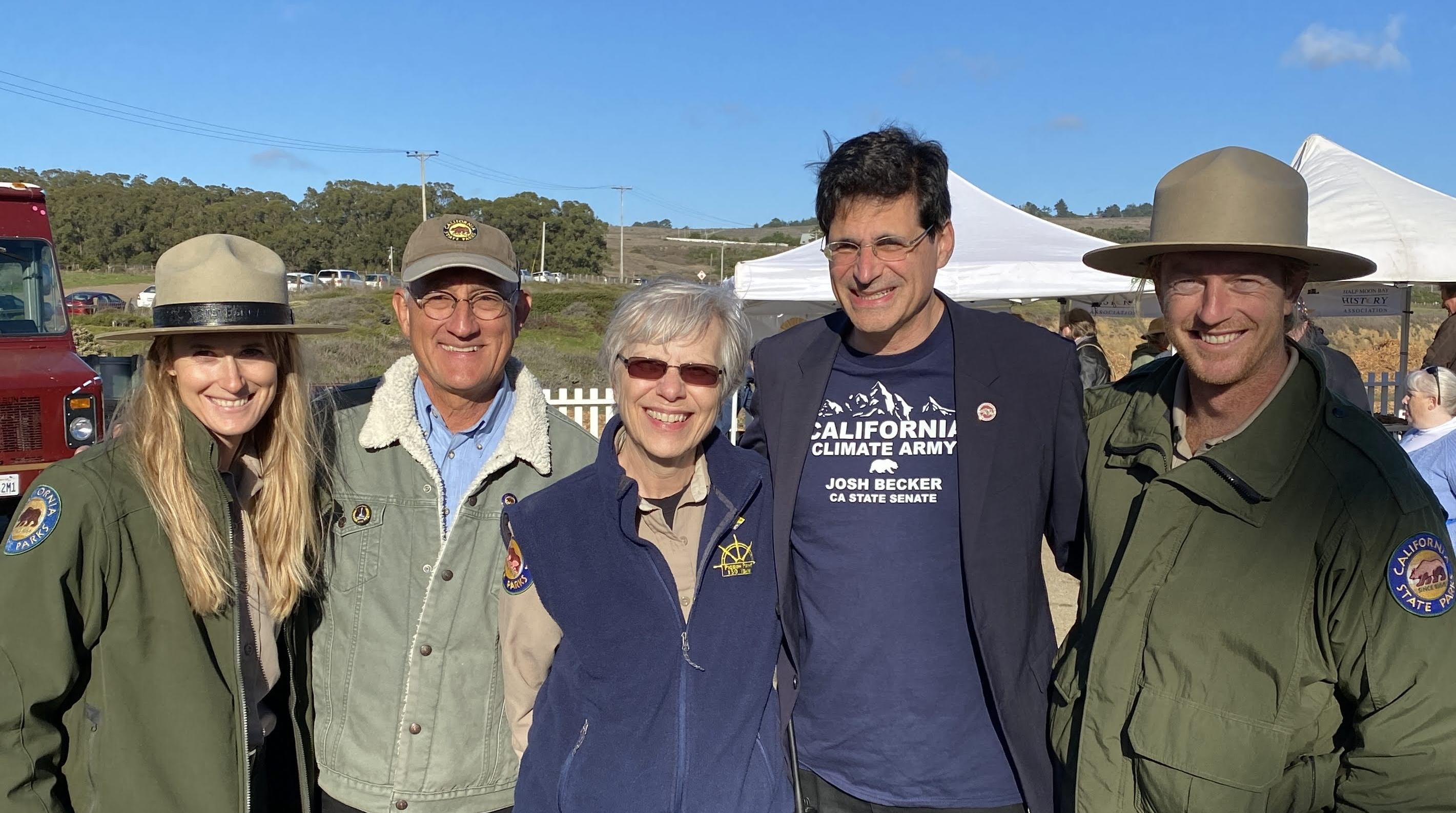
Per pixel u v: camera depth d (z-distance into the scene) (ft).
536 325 126.52
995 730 7.20
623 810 6.22
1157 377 6.55
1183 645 5.56
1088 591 6.61
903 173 7.02
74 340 23.53
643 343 6.31
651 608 6.42
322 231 285.43
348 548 7.30
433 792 7.09
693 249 432.66
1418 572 5.08
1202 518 5.69
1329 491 5.36
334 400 7.77
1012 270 28.27
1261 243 5.37
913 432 7.34
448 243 7.09
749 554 6.84
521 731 6.81
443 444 7.64
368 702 7.16
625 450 6.82
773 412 7.66
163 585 6.07
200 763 6.00
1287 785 5.41
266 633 6.87
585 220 328.29
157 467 6.16
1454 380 15.03
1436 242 23.21
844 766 7.38
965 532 6.96
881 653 7.20
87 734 5.92
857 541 7.27
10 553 5.70
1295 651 5.31
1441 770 4.94
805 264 29.60
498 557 7.38
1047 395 7.11
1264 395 5.76
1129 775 5.74
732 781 6.40
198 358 6.31
